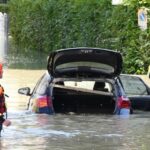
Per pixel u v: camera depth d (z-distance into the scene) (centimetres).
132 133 2097
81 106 2597
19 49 7250
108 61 2542
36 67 4941
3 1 12081
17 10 7969
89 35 5375
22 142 1912
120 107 2517
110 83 2550
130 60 4422
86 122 2331
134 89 2788
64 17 6009
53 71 2534
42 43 6806
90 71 2556
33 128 2175
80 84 2820
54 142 1920
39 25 6869
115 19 4703
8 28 9625
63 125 2252
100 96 2588
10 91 3403
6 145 1862
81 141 1942
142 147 1848
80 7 5622
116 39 4638
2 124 2020
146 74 4369
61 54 2497
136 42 4422
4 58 5931
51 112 2492
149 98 2702
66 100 2595
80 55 2512
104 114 2550
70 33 5859
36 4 6969
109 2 5075
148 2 4406
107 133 2092
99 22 5194
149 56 4378
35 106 2516
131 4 4466
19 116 2450
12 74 4312
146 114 2577
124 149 1820
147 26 4344
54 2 6362
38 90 2575
